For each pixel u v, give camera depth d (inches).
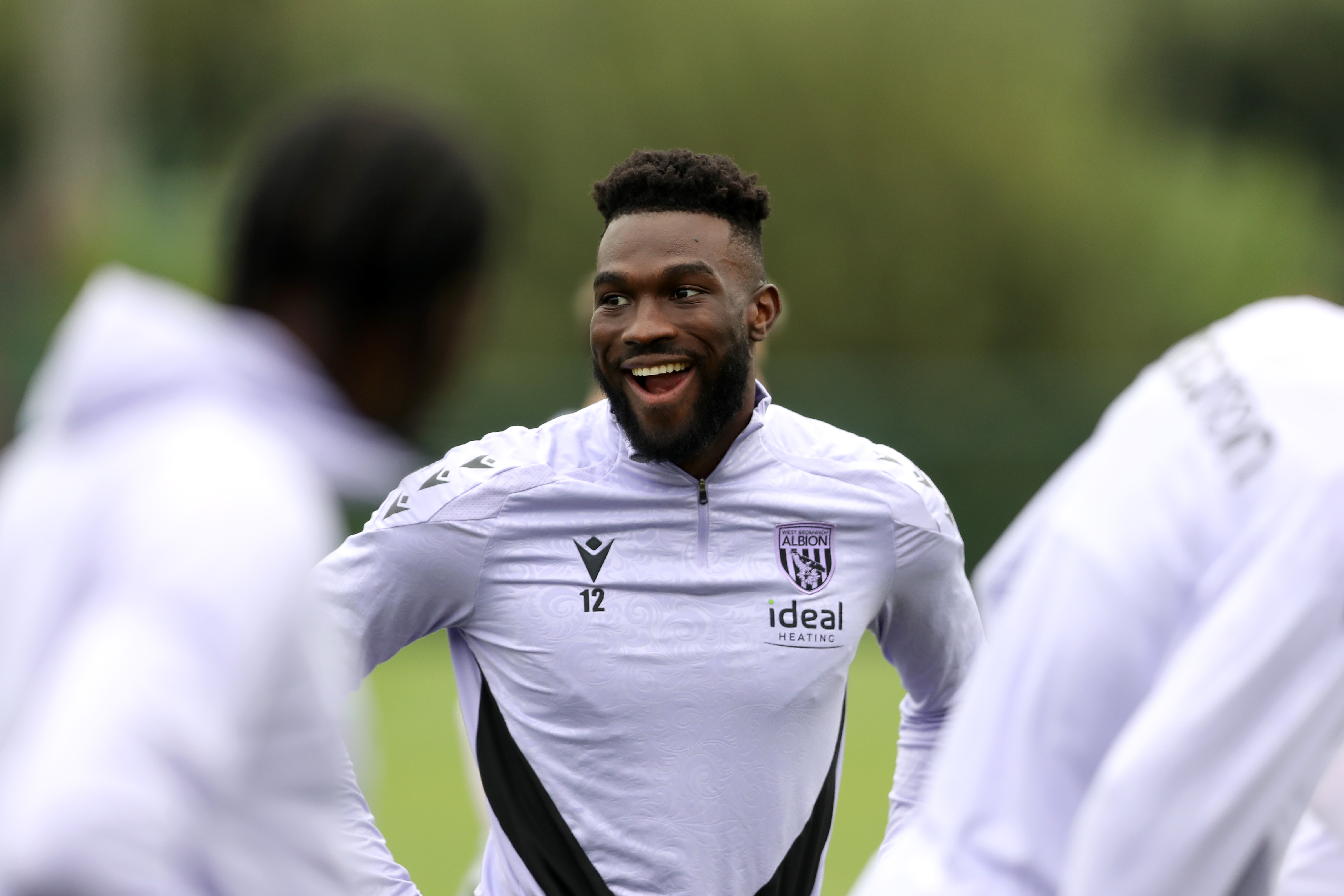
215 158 3287.4
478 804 407.8
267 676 176.7
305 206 193.2
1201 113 3412.9
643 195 342.6
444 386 207.5
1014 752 218.4
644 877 327.3
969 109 2657.5
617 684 331.3
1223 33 3336.6
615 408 341.7
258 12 3235.7
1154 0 3255.4
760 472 346.0
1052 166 2672.2
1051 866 214.4
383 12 2758.4
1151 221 2728.8
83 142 2893.7
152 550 175.0
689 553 340.5
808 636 338.6
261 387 192.1
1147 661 215.5
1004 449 1801.2
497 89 2667.3
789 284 2640.3
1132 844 201.2
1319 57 3380.9
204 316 195.3
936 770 234.7
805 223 2637.8
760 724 333.1
